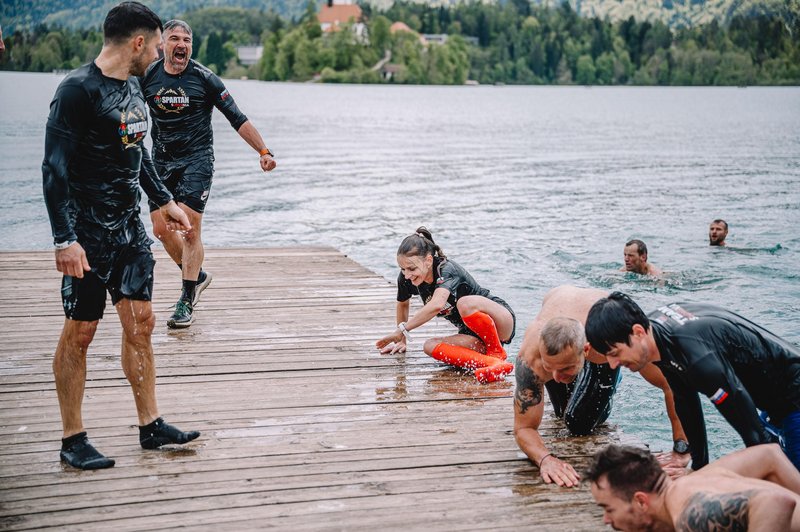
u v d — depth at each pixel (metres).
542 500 3.91
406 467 4.23
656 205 16.36
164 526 3.62
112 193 4.01
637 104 80.12
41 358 5.75
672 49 152.12
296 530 3.60
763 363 3.53
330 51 135.25
